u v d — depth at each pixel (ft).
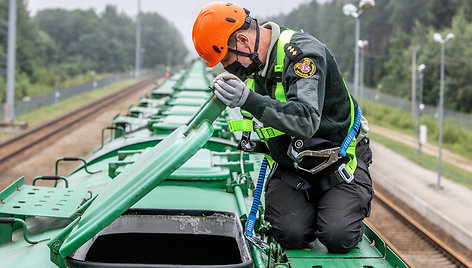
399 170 78.74
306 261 9.45
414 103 150.20
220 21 8.86
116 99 130.52
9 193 10.44
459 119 141.59
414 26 234.38
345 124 9.53
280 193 10.24
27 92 193.88
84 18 357.41
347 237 9.67
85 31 355.56
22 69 220.64
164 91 43.24
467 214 53.42
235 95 7.73
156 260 9.98
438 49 177.78
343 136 9.66
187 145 7.67
